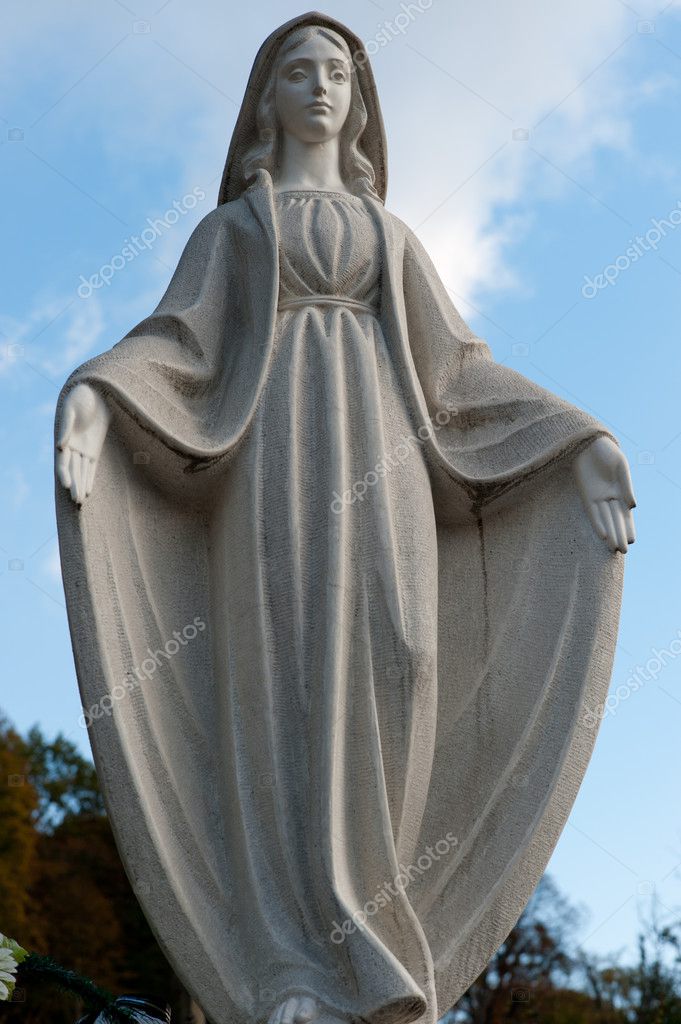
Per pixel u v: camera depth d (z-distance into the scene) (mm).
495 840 9391
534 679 9711
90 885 41312
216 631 9586
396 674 9117
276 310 10266
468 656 9852
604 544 9867
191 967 8812
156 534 9766
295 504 9492
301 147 11352
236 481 9695
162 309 10430
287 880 8836
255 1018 8602
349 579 9258
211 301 10422
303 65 11297
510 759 9547
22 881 39500
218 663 9492
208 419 10016
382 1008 8336
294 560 9336
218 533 9750
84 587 9211
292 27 11422
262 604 9289
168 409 9789
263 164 11312
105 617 9273
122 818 8953
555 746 9516
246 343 10391
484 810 9461
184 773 9273
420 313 10672
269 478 9594
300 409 9820
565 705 9594
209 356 10242
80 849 42406
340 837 8805
